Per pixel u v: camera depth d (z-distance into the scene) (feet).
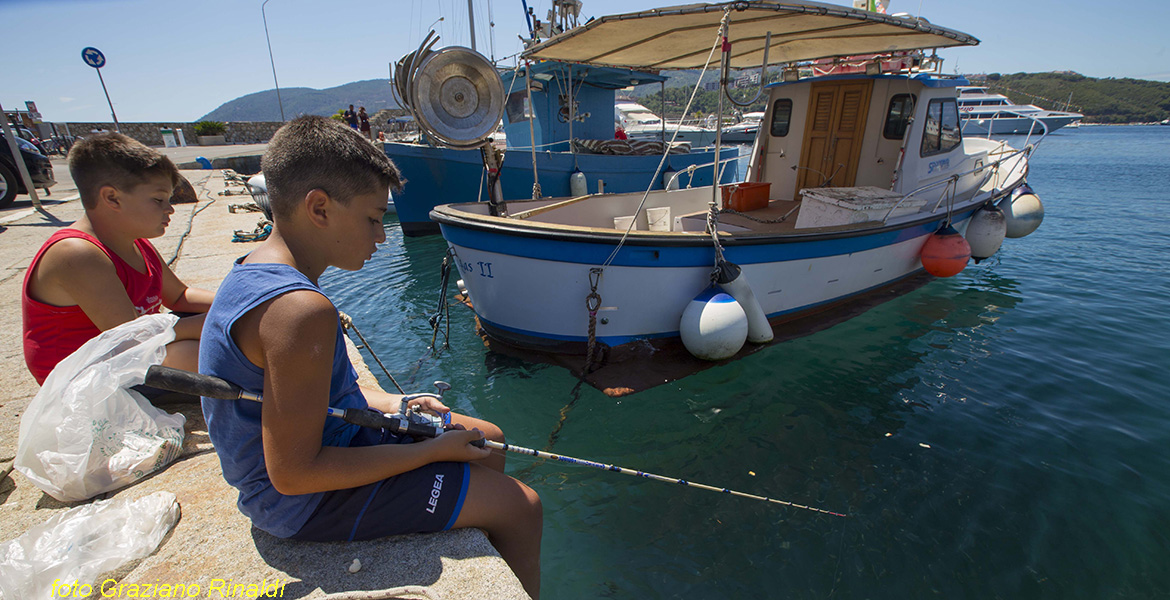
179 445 6.98
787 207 24.34
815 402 14.29
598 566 9.12
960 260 21.42
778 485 11.07
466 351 17.52
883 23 14.89
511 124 40.73
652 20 14.87
